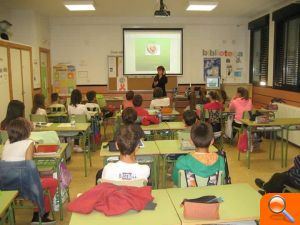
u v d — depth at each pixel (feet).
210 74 29.53
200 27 29.09
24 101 22.17
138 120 14.92
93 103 21.01
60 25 28.45
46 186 9.71
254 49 28.78
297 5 20.33
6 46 19.07
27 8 23.91
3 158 9.34
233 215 5.69
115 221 5.45
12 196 6.60
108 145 10.86
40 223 9.40
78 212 5.65
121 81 29.27
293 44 21.84
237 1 22.24
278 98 23.21
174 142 12.07
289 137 20.83
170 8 24.85
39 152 10.28
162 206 6.07
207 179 7.52
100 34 28.76
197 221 5.45
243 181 14.40
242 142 17.25
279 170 15.93
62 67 28.84
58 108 21.17
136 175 7.01
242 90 20.36
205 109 19.89
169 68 29.43
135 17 28.63
